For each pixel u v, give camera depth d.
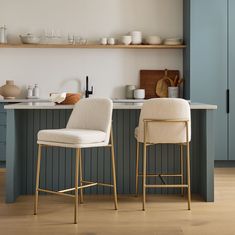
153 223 2.94
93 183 3.52
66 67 6.04
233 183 4.46
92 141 3.05
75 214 2.94
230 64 5.61
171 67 6.07
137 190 3.84
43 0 6.02
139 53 6.06
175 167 3.91
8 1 6.00
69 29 6.03
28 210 3.31
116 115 3.88
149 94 6.04
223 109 5.61
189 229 2.78
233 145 5.62
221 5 5.59
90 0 6.03
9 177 3.58
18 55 6.03
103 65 6.05
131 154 3.89
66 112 3.88
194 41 5.59
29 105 3.61
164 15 6.05
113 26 6.05
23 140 3.88
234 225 2.88
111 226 2.86
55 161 3.89
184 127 3.34
